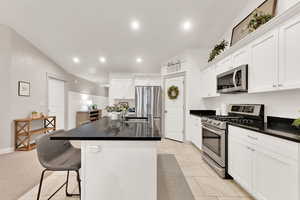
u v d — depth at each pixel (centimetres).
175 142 445
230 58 272
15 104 368
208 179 230
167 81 493
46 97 471
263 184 155
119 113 253
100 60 514
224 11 305
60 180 226
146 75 638
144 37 392
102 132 145
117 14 321
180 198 184
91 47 437
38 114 425
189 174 246
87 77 732
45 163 142
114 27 358
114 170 127
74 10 312
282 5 204
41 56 452
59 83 557
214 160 260
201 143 332
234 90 242
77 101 689
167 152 355
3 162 292
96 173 127
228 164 226
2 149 343
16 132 363
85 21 340
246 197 187
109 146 127
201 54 431
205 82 393
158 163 290
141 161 127
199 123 347
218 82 301
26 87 397
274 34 174
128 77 635
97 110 824
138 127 177
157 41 407
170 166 277
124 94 627
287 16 156
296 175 121
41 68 452
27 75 401
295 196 122
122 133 141
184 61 444
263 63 192
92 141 127
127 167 127
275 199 141
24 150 361
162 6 300
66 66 555
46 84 471
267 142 150
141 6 301
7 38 350
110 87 629
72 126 641
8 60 352
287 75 158
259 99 240
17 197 185
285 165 131
